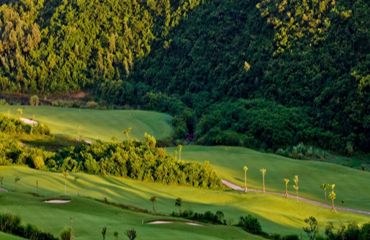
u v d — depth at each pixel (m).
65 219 71.56
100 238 63.97
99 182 118.62
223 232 80.50
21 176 113.88
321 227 99.50
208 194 120.38
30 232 63.09
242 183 140.62
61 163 137.75
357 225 93.50
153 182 131.12
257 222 89.62
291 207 113.19
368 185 139.50
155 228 75.00
